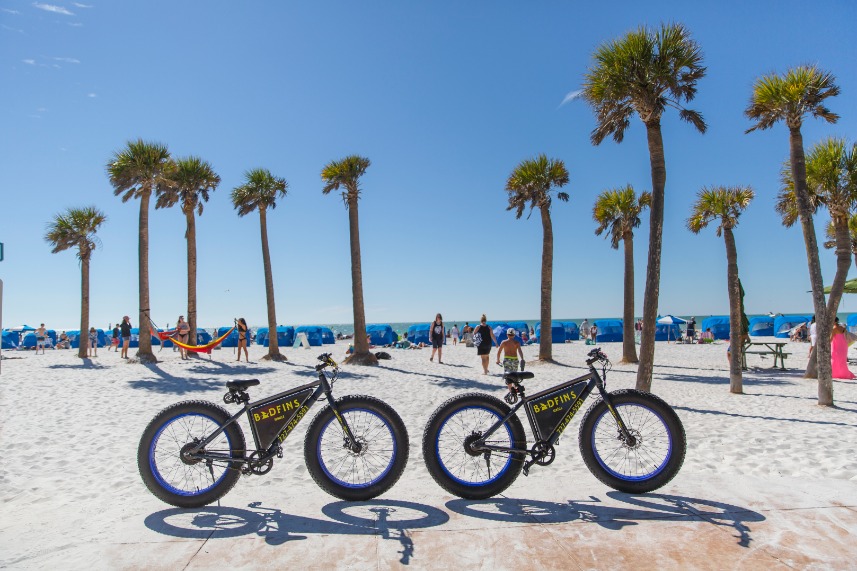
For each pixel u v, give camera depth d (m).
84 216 24.02
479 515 3.93
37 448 6.85
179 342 20.16
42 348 30.11
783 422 8.12
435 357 24.33
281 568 3.11
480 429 4.70
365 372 16.66
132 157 19.86
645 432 4.74
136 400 10.96
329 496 4.44
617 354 26.44
